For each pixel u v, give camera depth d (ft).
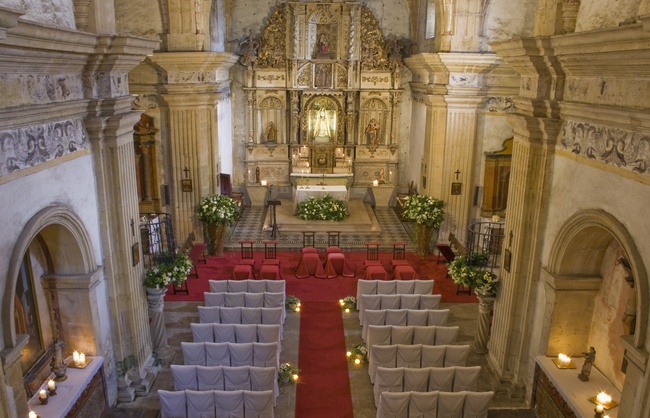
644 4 22.61
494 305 39.34
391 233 70.08
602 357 31.83
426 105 64.39
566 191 30.73
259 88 77.77
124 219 33.71
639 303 23.53
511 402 35.73
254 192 80.69
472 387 33.88
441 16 56.95
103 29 30.50
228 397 30.89
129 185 34.37
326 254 58.59
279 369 38.96
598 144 27.27
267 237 67.56
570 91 29.81
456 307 50.37
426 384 34.01
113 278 33.86
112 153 32.35
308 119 79.46
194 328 38.40
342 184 77.87
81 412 30.68
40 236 30.07
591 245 30.83
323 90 77.66
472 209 62.69
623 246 24.84
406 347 36.32
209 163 63.93
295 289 53.62
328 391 37.55
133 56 32.12
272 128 79.61
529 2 55.72
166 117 61.62
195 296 51.78
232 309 41.19
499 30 56.85
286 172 80.64
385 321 41.73
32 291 30.48
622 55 23.24
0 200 22.93
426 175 65.21
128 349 35.96
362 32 76.38
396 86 77.10
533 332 34.88
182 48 58.03
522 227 33.94
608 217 26.04
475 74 57.67
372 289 47.03
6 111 22.50
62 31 24.70
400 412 31.14
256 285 45.98
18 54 22.89
